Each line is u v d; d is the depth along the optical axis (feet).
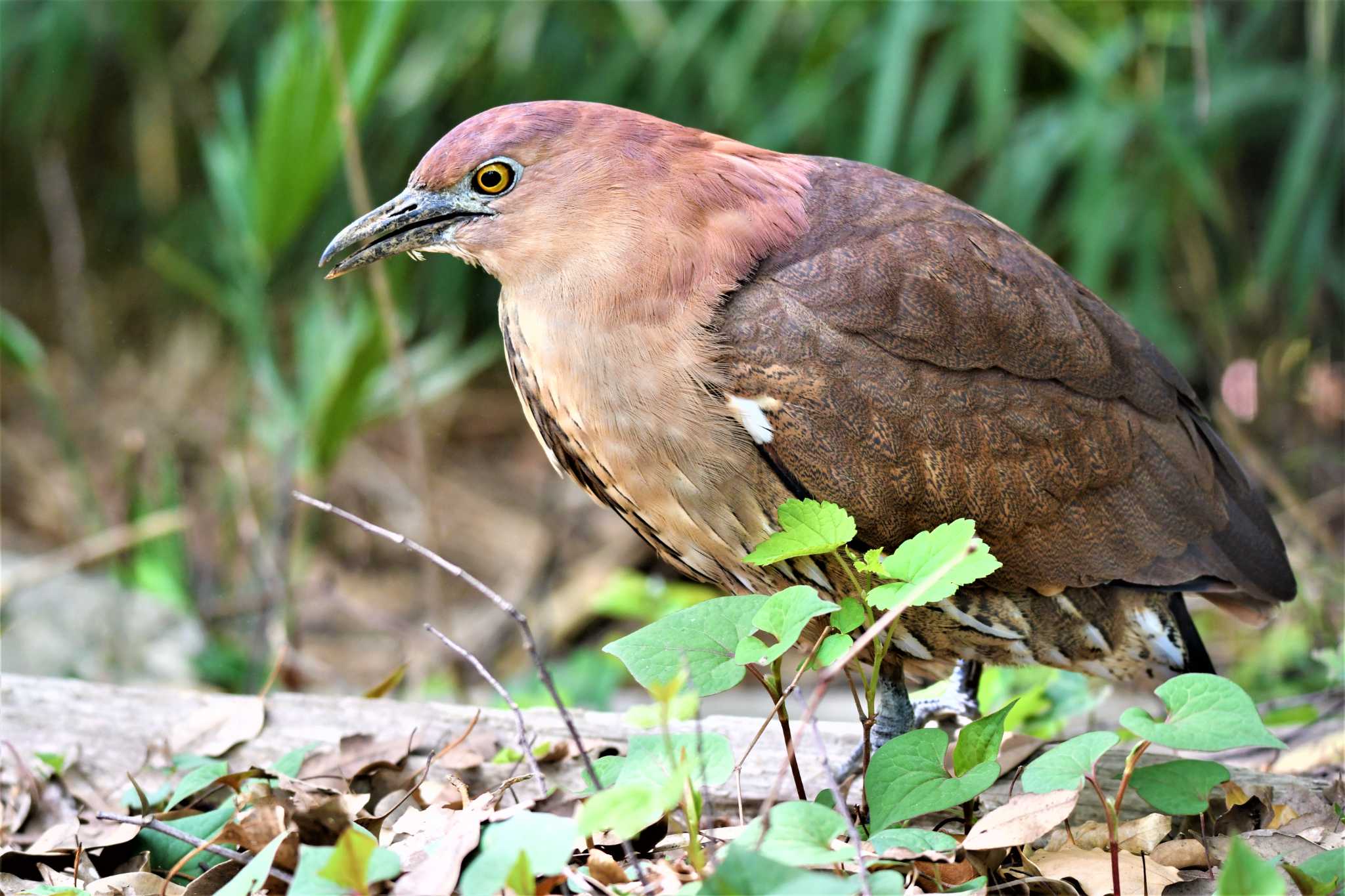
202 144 53.01
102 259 57.41
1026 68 45.68
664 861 16.49
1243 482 22.68
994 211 42.09
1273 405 45.29
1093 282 41.78
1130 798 19.94
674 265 19.63
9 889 18.78
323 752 21.33
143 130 53.21
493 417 52.95
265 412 47.37
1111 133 41.75
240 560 40.93
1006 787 20.48
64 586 36.22
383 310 33.40
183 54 52.75
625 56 45.88
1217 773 16.47
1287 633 32.55
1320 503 40.63
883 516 19.84
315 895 14.28
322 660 41.14
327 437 35.68
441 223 20.52
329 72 32.45
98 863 19.20
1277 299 46.19
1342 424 44.57
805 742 22.00
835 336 19.61
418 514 48.11
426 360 42.01
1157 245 42.75
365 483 49.26
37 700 23.56
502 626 41.93
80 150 56.70
